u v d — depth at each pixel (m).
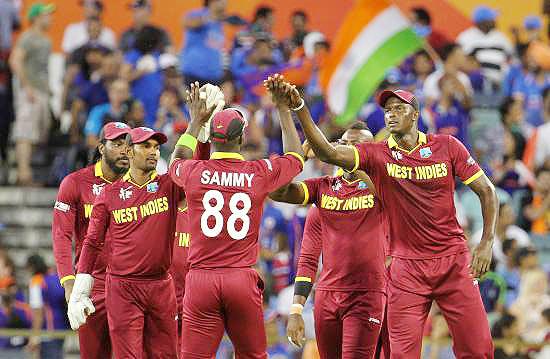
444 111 58.84
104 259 32.25
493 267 51.38
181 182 28.92
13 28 62.16
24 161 59.12
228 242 28.50
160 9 65.62
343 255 32.00
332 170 54.66
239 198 28.55
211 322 28.72
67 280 31.86
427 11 63.72
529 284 50.25
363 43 53.53
